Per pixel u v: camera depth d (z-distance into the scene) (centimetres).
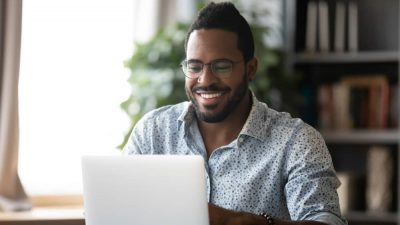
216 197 221
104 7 365
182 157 178
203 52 211
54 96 347
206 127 224
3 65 306
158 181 180
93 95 358
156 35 377
